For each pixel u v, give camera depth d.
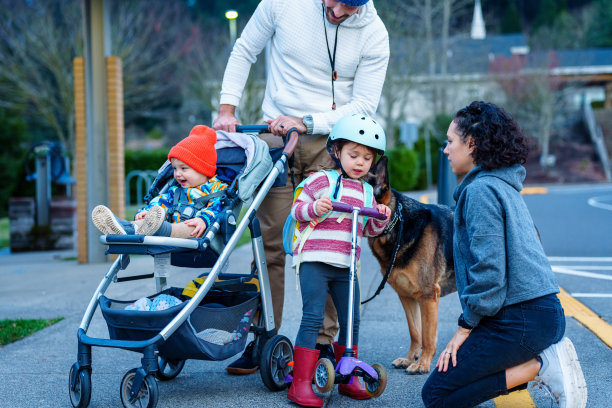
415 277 3.93
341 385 3.55
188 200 3.59
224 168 3.78
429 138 33.75
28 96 26.52
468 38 45.12
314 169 4.04
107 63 8.95
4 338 4.84
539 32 53.75
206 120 40.34
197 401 3.45
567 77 44.69
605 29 60.69
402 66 34.69
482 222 2.90
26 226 11.62
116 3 27.47
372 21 3.94
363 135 3.30
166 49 31.36
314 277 3.38
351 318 3.18
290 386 3.52
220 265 3.32
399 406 3.37
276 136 4.14
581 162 42.06
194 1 48.09
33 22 25.48
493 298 2.88
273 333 3.74
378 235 3.88
